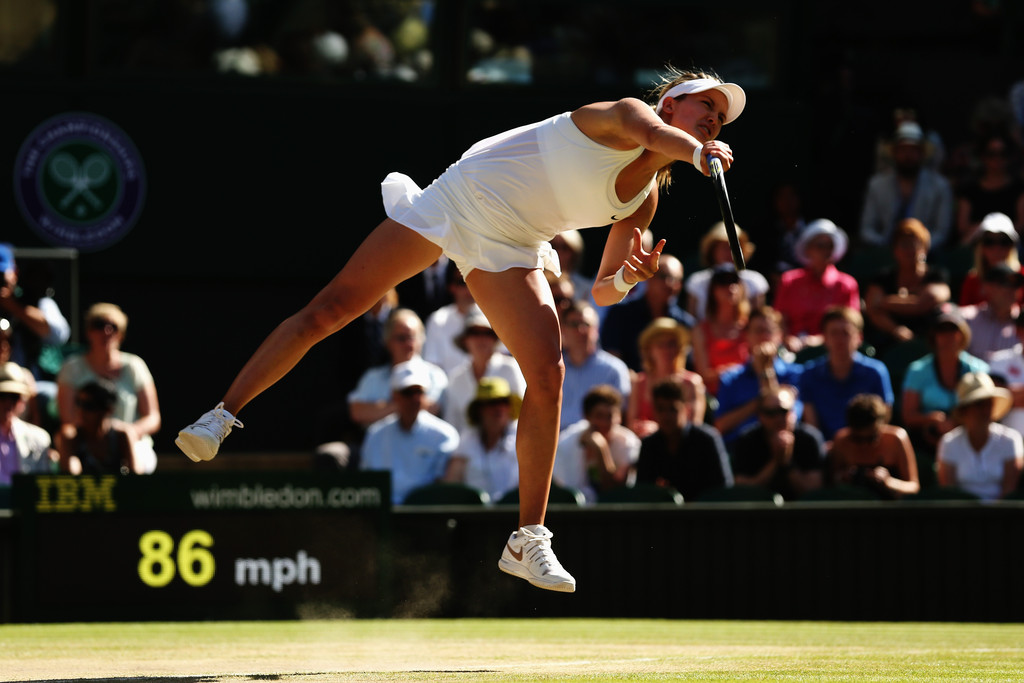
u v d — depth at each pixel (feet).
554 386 33.47
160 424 94.73
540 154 33.78
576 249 87.04
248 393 33.96
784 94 103.76
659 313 83.35
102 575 57.31
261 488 58.65
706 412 77.15
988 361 81.66
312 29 96.68
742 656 39.27
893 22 111.55
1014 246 85.10
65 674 34.47
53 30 91.86
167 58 94.58
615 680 30.94
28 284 82.69
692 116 34.53
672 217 100.94
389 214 34.58
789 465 69.46
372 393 77.97
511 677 31.76
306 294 98.37
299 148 97.14
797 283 87.66
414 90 98.84
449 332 82.28
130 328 94.32
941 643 45.60
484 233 33.99
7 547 56.80
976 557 62.49
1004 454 70.74
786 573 62.23
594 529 62.03
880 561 62.39
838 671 33.73
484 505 63.98
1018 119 104.37
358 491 59.57
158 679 31.89
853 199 104.27
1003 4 112.27
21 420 75.05
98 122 93.30
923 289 85.76
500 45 99.30
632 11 100.27
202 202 95.55
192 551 57.98
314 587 58.95
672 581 62.03
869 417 68.54
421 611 60.23
